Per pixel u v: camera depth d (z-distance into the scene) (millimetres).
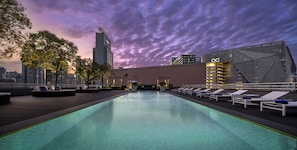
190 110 8719
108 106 10398
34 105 9648
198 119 6410
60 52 18328
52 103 10703
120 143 3814
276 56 79562
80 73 30922
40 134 4508
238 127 5223
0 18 9172
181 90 27547
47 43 17266
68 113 7266
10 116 6258
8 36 9781
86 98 14961
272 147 3568
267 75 80625
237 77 90438
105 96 17766
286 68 78438
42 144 3752
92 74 33281
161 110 8719
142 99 15938
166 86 46906
